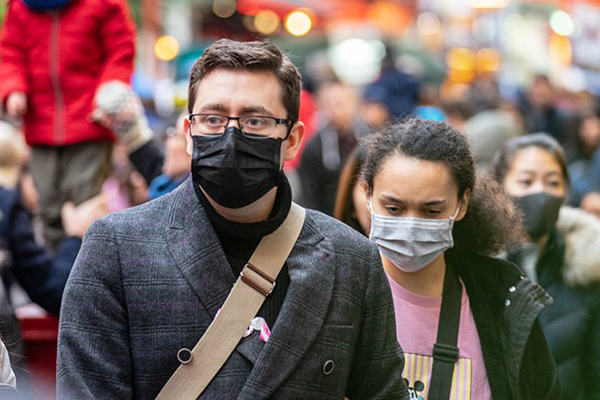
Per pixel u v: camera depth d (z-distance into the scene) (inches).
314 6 1115.9
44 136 334.0
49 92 335.0
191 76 168.4
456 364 200.2
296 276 165.6
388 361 174.2
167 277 162.6
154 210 168.7
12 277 292.2
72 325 160.9
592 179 525.3
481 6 1355.8
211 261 163.6
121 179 389.1
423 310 203.9
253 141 161.2
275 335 162.2
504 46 1278.3
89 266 163.0
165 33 872.3
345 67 958.4
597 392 250.4
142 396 161.5
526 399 205.0
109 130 337.4
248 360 162.2
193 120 165.5
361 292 172.1
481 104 705.6
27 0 335.0
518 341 200.8
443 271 207.5
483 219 211.6
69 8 334.6
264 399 160.6
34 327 295.9
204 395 160.4
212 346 161.0
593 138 640.4
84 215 313.1
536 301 202.7
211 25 1006.4
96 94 325.7
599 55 1317.7
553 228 259.0
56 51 334.0
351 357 170.4
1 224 284.2
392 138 202.1
